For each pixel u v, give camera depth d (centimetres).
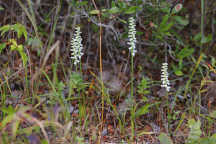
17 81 159
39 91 158
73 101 152
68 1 161
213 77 168
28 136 126
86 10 164
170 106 153
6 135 125
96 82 163
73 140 132
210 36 158
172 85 170
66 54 159
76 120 145
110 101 150
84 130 140
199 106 143
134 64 168
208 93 152
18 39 154
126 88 164
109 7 169
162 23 157
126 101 150
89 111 148
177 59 171
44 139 126
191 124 132
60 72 164
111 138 139
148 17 169
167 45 173
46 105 144
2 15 174
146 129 144
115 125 143
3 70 154
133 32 135
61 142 131
